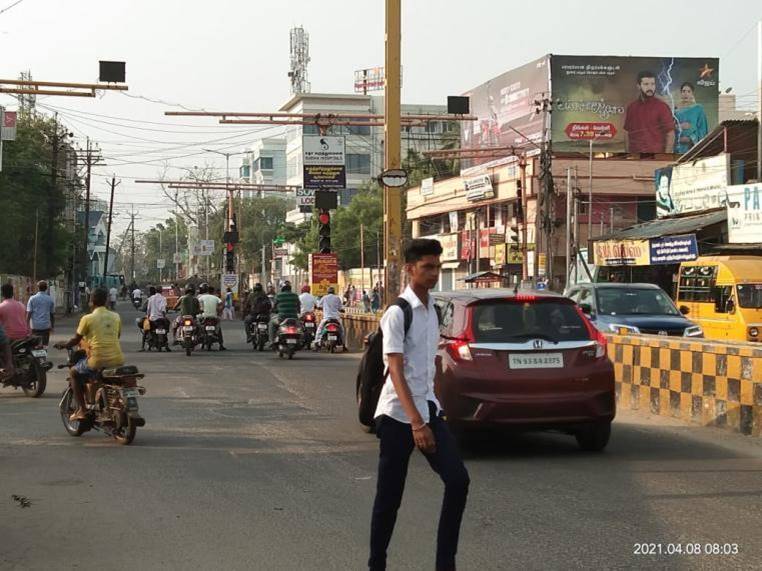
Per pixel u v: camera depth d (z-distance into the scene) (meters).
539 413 9.04
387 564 5.57
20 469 8.66
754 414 10.45
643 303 16.97
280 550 5.89
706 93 53.00
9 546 6.04
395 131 16.62
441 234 60.88
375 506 5.00
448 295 10.08
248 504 7.20
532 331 9.26
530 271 47.88
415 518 6.70
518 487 7.79
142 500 7.36
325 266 28.28
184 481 8.09
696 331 15.89
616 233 39.22
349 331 27.91
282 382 16.70
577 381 9.15
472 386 9.05
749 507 7.03
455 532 4.86
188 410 12.85
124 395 9.95
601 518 6.69
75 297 70.75
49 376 18.12
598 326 16.03
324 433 10.84
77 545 6.05
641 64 52.50
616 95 52.28
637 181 49.19
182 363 20.95
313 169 27.56
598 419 9.22
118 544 6.07
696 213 36.97
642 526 6.45
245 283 83.81
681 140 52.69
